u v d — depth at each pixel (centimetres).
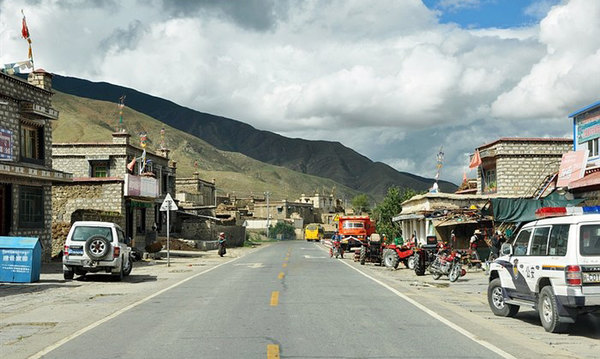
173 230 6197
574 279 986
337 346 879
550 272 1043
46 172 2892
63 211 3978
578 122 2922
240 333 991
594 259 989
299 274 2366
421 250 2448
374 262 3198
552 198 2959
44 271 2484
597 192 2634
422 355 821
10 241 1973
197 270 2672
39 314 1269
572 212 1534
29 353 850
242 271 2553
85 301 1500
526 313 1313
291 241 10419
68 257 2056
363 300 1474
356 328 1045
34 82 3047
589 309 998
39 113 2870
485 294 1722
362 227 4759
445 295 1683
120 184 3966
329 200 16475
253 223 12125
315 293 1634
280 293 1631
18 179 2772
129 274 2333
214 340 927
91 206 3969
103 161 4975
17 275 1958
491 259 2597
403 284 2030
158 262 3312
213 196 10062
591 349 906
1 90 2688
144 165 4972
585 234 1005
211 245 5591
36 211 2952
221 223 7219
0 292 1711
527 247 1159
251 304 1384
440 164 4588
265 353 827
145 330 1031
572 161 2802
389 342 914
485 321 1184
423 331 1020
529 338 986
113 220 3650
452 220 3028
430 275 2456
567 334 1038
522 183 3922
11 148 2644
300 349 856
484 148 4150
